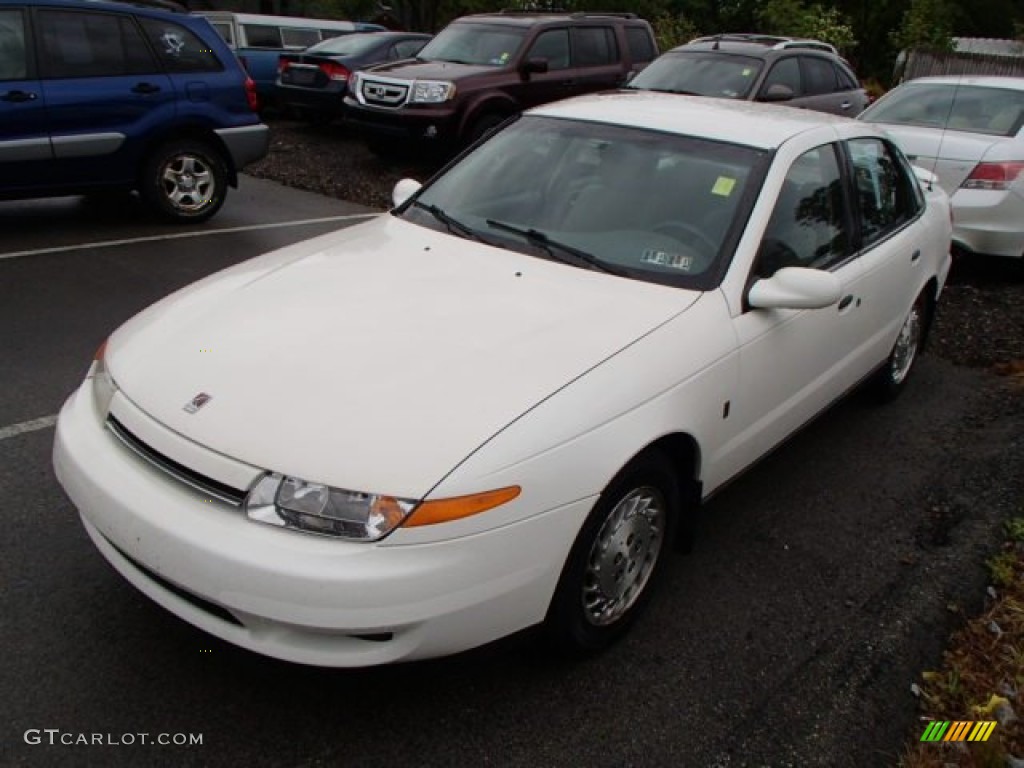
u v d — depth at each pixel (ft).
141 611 9.78
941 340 20.63
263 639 7.73
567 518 8.32
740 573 11.42
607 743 8.54
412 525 7.47
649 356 9.41
